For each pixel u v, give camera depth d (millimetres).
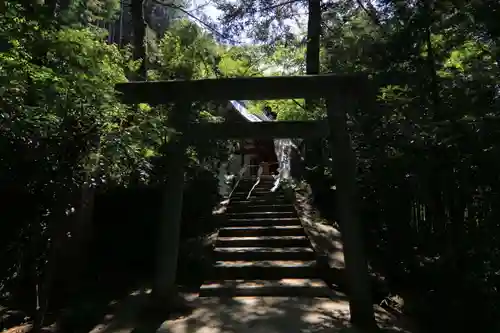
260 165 15477
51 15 3004
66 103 2879
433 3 3988
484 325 3371
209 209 8250
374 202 5656
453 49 4297
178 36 8328
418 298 4336
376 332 3914
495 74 3498
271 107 11086
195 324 4164
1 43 2836
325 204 8586
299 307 4727
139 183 6359
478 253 3512
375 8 5195
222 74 9281
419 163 3869
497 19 3342
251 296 5281
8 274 4047
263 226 7773
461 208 3801
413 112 4102
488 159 3141
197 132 5168
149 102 4656
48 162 3375
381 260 5602
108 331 4031
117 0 9914
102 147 3598
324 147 8344
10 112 2680
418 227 4996
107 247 6621
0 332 3920
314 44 9031
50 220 3701
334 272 5820
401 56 4262
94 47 3188
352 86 4395
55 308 4684
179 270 6074
